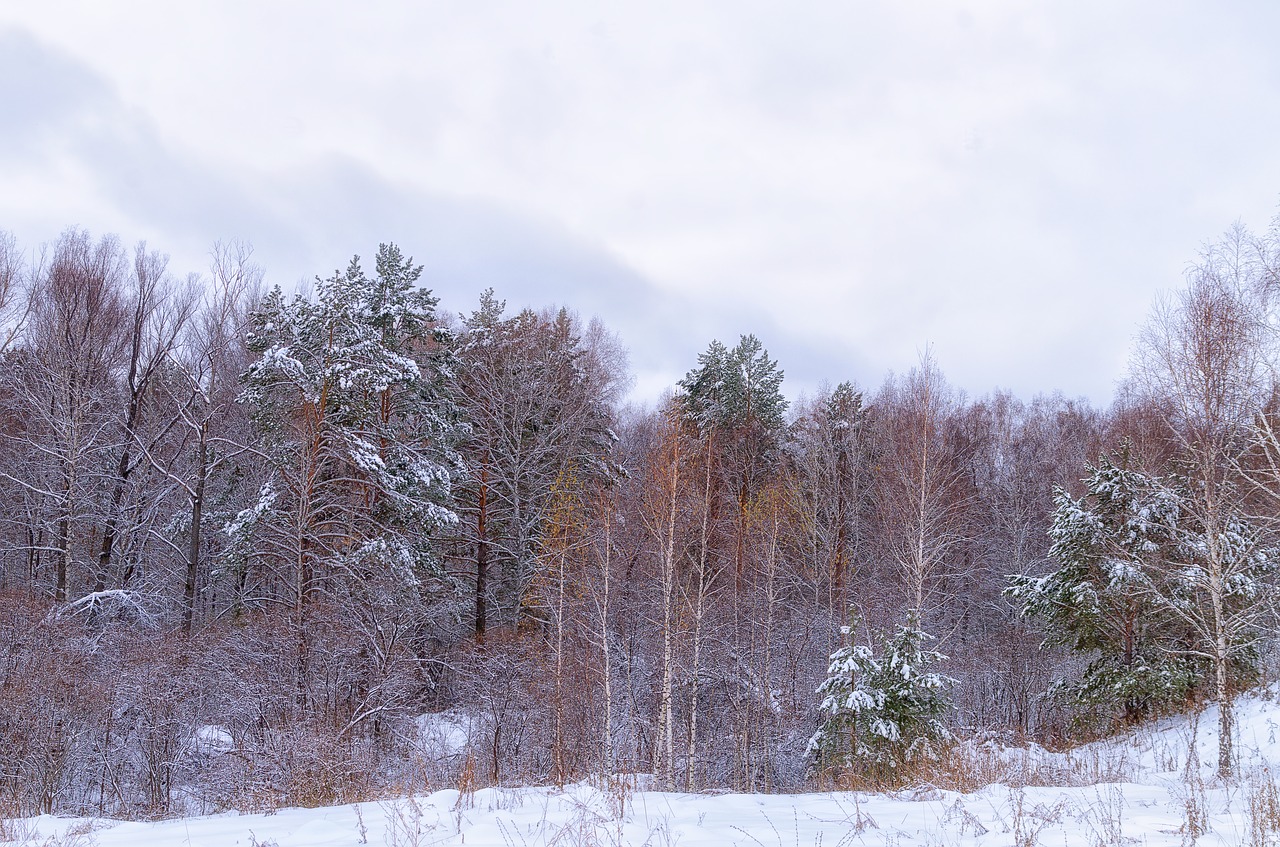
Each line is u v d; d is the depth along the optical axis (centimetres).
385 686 1845
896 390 4856
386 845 737
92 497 2733
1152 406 1819
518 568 2722
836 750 1689
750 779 2303
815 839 731
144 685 1686
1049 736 2202
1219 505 1470
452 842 733
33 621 1831
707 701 2677
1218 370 1453
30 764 1509
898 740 1606
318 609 1964
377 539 2138
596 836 702
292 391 2222
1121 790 992
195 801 1622
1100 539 1858
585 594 2392
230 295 2753
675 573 2439
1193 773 1219
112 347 3072
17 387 2856
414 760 1780
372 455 2169
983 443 4672
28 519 2855
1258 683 1773
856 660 1733
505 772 1938
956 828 770
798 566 3431
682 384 3984
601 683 2298
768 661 2569
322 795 1421
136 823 955
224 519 2472
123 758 1683
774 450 3888
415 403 2517
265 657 1811
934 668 2727
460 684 2283
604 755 1903
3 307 2955
